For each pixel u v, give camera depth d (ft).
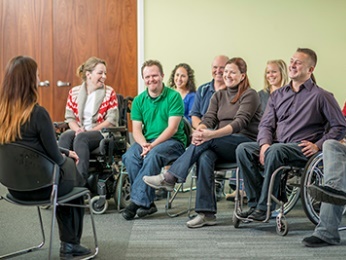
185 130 12.43
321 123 10.56
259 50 18.66
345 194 8.95
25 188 7.64
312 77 11.19
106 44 18.67
